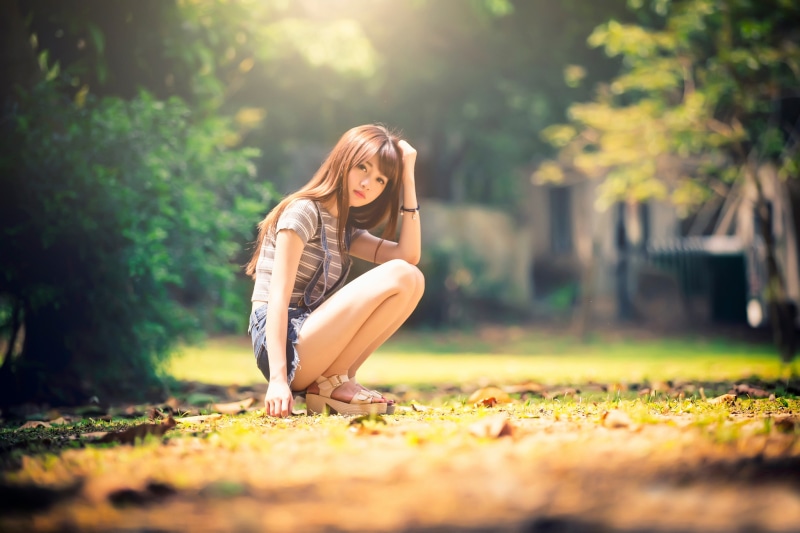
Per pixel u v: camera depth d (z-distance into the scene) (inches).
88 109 233.0
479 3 629.9
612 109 554.6
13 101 221.3
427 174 874.1
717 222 748.6
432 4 672.4
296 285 155.0
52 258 225.1
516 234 832.9
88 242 221.1
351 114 737.0
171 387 244.4
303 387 153.1
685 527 62.0
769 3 433.7
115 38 259.1
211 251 260.8
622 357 459.5
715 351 507.2
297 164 721.0
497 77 761.0
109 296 227.1
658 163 566.3
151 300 239.5
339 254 157.2
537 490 73.4
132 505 72.5
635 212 791.7
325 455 94.0
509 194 932.6
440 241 773.3
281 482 79.2
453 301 707.4
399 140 167.0
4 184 213.2
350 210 163.9
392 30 682.8
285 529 63.4
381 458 90.3
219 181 263.1
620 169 586.9
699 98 456.1
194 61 275.6
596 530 61.8
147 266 222.7
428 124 816.3
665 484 75.4
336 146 155.1
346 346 151.9
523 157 876.0
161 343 244.7
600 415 134.3
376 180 153.0
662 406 154.4
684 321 708.7
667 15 551.2
